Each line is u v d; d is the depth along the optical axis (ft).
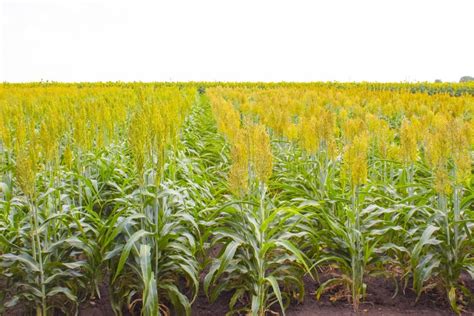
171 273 15.71
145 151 15.06
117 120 26.08
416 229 15.75
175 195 16.85
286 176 22.65
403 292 16.85
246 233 14.70
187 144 32.32
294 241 17.28
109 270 15.20
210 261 16.06
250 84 139.13
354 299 15.71
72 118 22.30
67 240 14.25
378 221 16.19
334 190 17.80
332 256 15.70
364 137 15.52
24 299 14.69
